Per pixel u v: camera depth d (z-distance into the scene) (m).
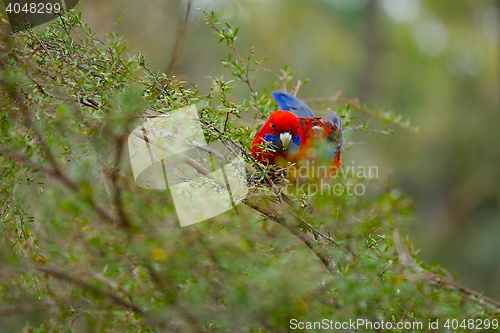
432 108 27.88
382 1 30.47
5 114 6.35
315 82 25.55
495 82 28.12
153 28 15.86
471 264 26.44
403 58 29.34
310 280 6.42
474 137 27.52
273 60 23.92
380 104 28.38
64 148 6.45
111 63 6.77
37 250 6.93
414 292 7.05
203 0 11.68
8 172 6.35
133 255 7.01
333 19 29.20
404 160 26.59
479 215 27.64
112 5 14.71
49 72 6.44
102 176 6.88
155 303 6.75
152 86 6.73
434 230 27.19
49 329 7.22
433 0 29.38
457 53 28.81
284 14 25.89
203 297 6.54
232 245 6.64
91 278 7.18
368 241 6.89
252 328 6.65
